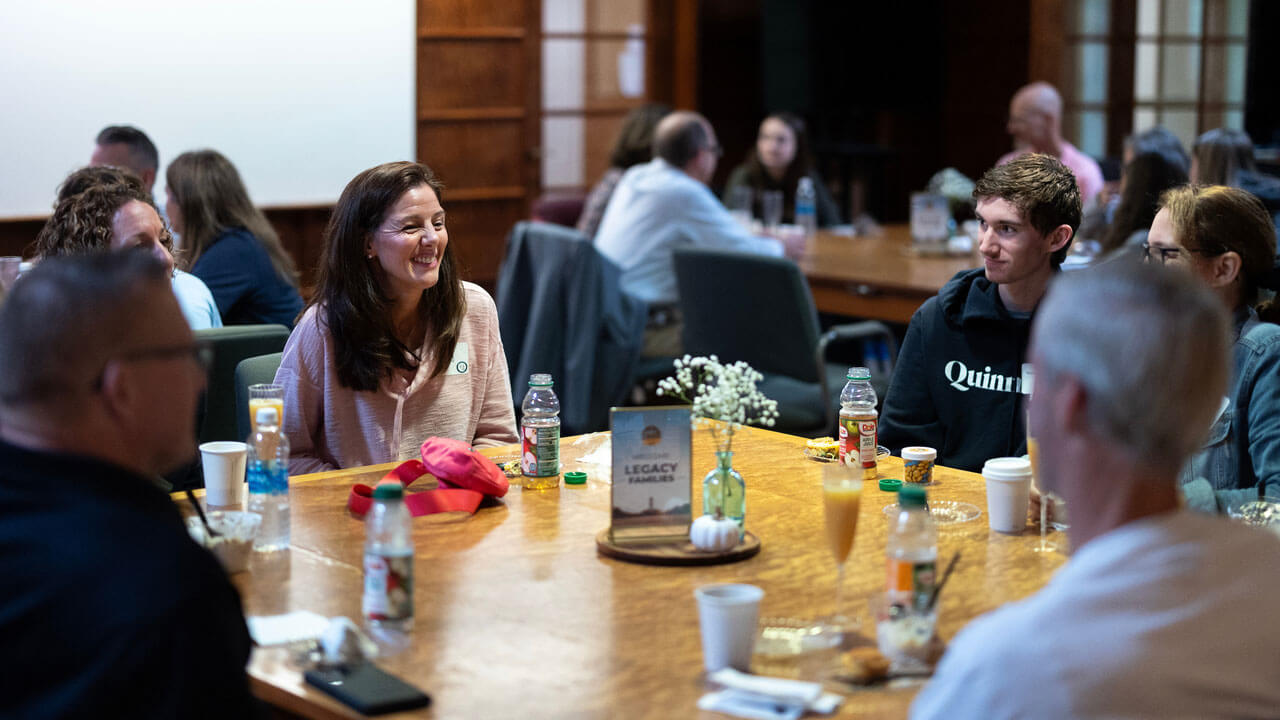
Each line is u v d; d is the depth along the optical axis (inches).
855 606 67.7
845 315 201.8
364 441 102.1
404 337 103.5
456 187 283.4
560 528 81.2
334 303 99.3
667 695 56.7
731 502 78.5
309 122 256.4
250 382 105.7
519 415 186.1
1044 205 99.3
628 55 303.7
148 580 45.4
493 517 83.6
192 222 154.0
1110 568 43.8
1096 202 203.9
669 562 73.9
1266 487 84.5
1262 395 88.6
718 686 57.7
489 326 108.3
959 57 336.5
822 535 80.0
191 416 52.1
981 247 102.3
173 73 239.9
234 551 71.9
